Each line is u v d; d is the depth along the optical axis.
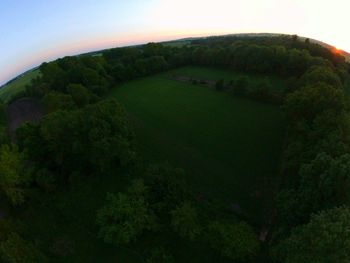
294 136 62.69
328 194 40.44
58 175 66.38
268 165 65.81
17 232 52.97
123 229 48.97
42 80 110.38
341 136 50.56
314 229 35.00
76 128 63.06
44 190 63.81
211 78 113.94
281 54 103.94
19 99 110.50
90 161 63.97
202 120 84.94
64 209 60.53
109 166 65.00
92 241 54.47
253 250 44.91
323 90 61.78
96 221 53.78
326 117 55.03
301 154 52.28
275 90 95.69
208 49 127.94
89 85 106.44
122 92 111.00
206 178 64.69
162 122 86.12
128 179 64.31
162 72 128.50
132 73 122.62
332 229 32.97
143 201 52.56
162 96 103.12
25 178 61.16
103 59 123.56
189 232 48.22
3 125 88.25
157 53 134.00
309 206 42.12
